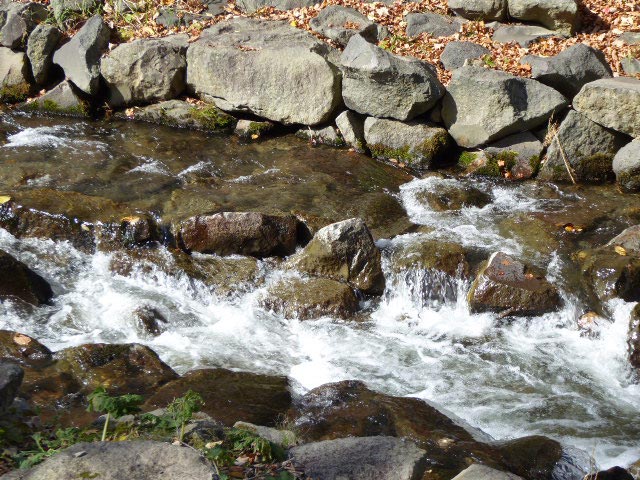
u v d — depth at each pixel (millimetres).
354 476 3568
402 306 6793
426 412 5105
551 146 8641
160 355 5883
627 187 8492
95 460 3262
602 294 6547
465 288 6797
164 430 3889
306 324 6457
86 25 10078
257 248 7141
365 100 9008
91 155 8750
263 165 8781
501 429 5227
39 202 7324
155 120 9812
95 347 5578
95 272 6918
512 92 8648
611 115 8422
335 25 10055
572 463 4637
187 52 9812
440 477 4262
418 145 8883
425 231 7527
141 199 7781
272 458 3658
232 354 5980
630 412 5496
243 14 10750
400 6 10508
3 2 10797
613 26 10055
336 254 6820
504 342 6309
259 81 9406
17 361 5426
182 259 6988
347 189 8258
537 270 6879
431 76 8828
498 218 7855
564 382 5828
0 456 3621
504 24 10086
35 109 9953
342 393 5289
